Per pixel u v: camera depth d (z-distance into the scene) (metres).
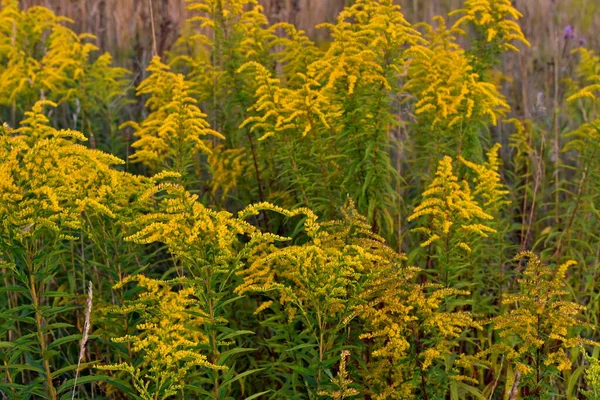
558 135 5.83
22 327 4.00
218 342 3.05
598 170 4.44
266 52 5.16
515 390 3.16
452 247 3.68
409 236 4.55
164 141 4.38
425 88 4.86
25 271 3.52
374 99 4.17
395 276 3.25
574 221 4.70
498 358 4.26
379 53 4.28
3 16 6.20
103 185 3.23
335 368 3.68
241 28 4.90
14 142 3.00
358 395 3.66
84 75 5.71
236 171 4.81
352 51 4.31
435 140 4.66
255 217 4.91
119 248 3.57
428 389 3.23
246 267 3.88
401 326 3.16
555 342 4.07
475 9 4.74
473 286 4.26
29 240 3.23
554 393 3.30
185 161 4.23
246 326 4.15
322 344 3.18
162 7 7.09
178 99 4.11
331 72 4.28
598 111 4.81
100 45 7.04
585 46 7.37
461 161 4.47
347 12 4.48
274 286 3.13
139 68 6.66
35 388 2.95
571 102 6.14
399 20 4.30
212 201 5.12
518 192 5.52
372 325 3.29
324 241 3.40
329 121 4.30
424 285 3.25
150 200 3.77
